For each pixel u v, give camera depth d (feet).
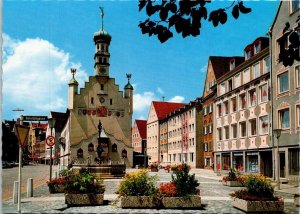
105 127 244.01
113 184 87.71
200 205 45.70
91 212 41.09
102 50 248.52
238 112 134.82
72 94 240.32
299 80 95.91
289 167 98.43
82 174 49.01
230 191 70.95
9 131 367.86
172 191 45.91
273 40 108.06
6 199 53.83
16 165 312.09
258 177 45.60
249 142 125.59
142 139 380.37
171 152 283.59
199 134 225.56
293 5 97.81
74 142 238.07
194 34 18.37
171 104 340.59
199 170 193.47
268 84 112.88
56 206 45.50
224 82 150.10
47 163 418.72
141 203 45.24
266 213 42.14
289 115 99.55
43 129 532.32
